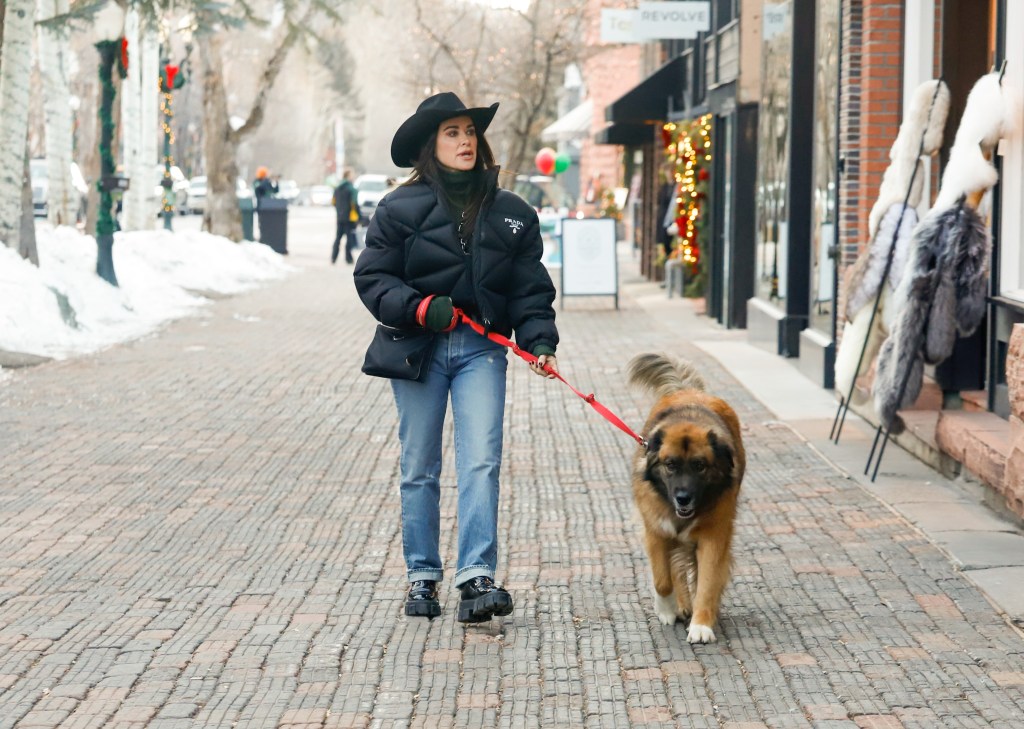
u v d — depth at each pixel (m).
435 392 6.43
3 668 5.72
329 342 17.88
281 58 35.66
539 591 6.89
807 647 5.97
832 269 14.00
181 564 7.41
